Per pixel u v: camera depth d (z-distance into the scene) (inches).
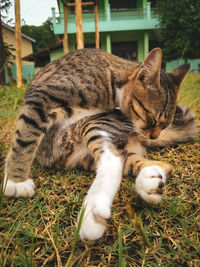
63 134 12.7
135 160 11.4
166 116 14.4
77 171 12.6
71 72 12.8
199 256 7.1
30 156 11.1
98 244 7.5
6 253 7.3
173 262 6.8
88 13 101.4
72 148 12.7
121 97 13.8
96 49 15.8
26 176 11.0
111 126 12.1
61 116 12.4
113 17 102.8
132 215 7.0
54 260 7.0
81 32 33.3
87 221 7.2
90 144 11.5
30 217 8.9
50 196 10.3
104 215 7.3
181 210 9.0
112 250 7.2
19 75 39.3
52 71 13.7
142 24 96.5
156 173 9.0
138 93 13.7
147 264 6.8
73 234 7.8
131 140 13.8
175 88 15.1
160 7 77.1
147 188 8.8
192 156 13.7
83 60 13.7
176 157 13.7
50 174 12.7
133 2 105.7
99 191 8.5
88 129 11.9
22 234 8.2
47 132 12.9
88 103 12.7
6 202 10.1
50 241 7.7
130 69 14.4
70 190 10.8
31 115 11.4
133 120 14.0
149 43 106.6
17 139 11.2
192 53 72.2
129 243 7.6
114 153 10.6
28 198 10.3
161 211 9.0
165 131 15.5
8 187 10.3
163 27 76.2
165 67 95.3
